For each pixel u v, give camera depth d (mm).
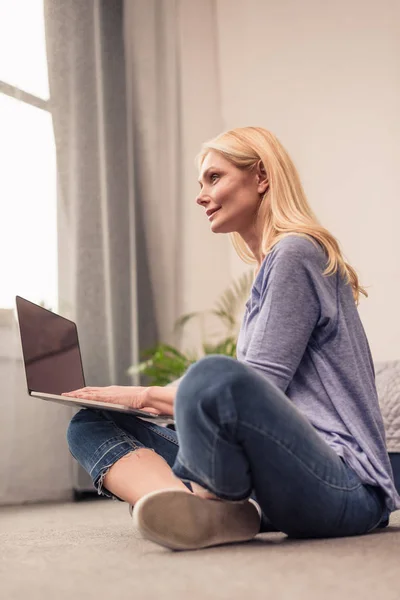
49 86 3246
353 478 1198
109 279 3451
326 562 982
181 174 4023
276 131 3910
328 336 1281
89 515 2373
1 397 2910
